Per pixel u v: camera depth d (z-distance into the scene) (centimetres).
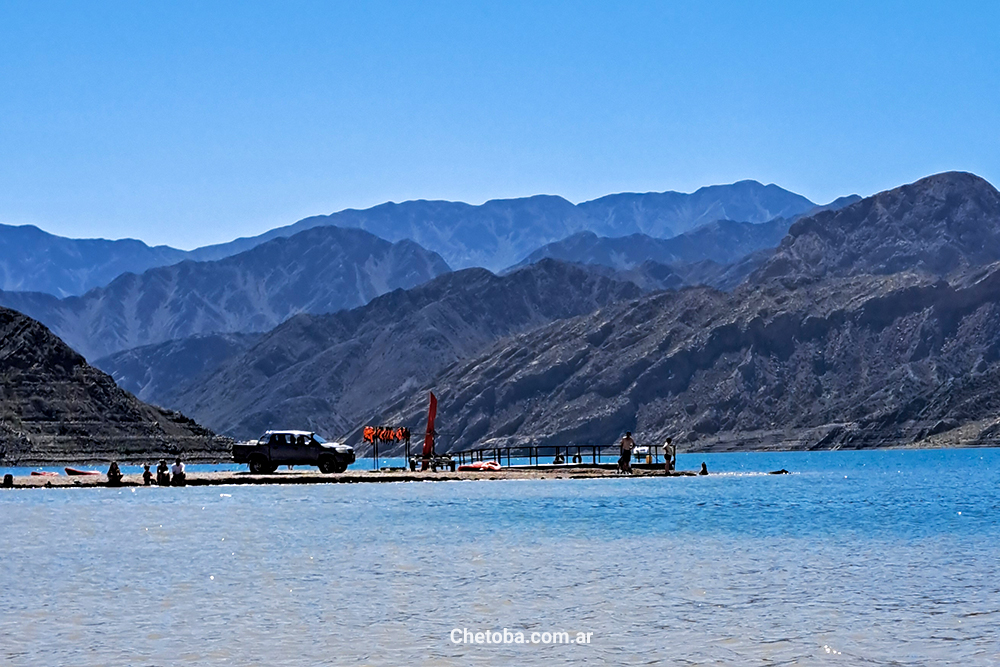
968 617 2873
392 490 8931
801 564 3969
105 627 2833
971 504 7356
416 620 2914
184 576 3775
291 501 7631
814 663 2406
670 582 3547
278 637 2702
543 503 7375
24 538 5131
